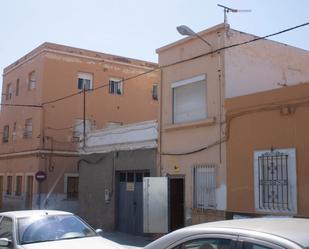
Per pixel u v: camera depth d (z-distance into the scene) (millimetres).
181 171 16984
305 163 12617
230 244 3727
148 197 17109
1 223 9336
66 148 29094
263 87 16750
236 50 16078
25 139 30531
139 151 19266
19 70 32750
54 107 28938
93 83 30469
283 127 13281
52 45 29156
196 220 16047
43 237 8523
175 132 17469
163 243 4301
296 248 3303
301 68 18344
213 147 15688
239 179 14531
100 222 21500
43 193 27984
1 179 34469
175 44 17828
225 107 15266
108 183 21172
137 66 32469
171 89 18000
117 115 31156
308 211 12438
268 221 4125
